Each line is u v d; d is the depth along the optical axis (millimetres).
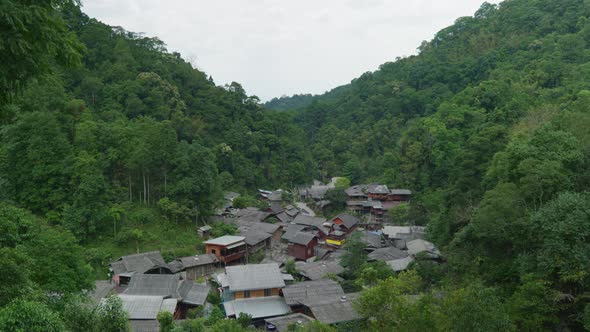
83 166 42625
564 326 17766
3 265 13445
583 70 57781
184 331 24609
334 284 32656
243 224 54000
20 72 7188
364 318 20656
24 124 42812
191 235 47906
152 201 49750
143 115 59938
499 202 21656
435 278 29953
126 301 29578
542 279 18094
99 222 42406
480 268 24188
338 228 55188
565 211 18047
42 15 7012
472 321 14289
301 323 26344
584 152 22953
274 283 33219
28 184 42094
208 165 51312
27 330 10375
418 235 46750
